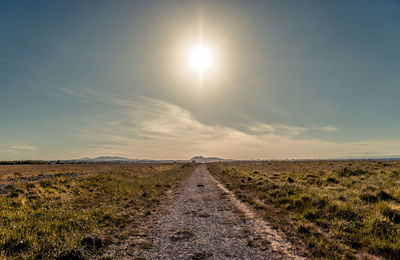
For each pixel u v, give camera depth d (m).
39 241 6.96
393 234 6.69
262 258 5.88
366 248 6.23
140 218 10.32
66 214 10.20
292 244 6.74
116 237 7.77
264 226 8.62
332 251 6.09
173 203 13.83
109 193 16.52
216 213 11.03
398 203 9.69
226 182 24.17
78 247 6.51
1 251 6.08
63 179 19.80
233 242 7.09
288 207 11.04
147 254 6.33
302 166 41.56
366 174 19.39
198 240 7.38
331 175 21.20
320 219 8.72
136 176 30.27
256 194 15.48
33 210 10.82
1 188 15.47
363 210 8.88
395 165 28.80
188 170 51.47
